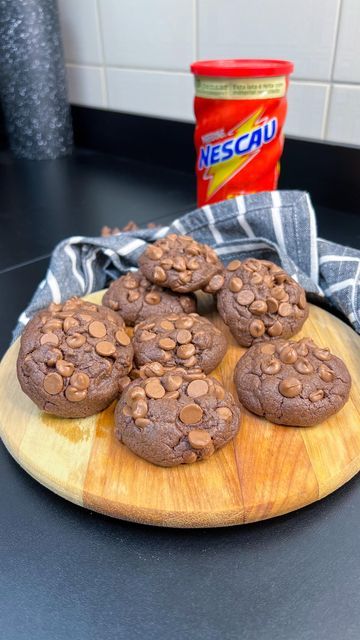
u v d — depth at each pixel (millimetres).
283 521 219
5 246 449
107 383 260
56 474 226
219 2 489
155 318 303
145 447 227
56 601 189
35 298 341
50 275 357
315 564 201
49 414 262
